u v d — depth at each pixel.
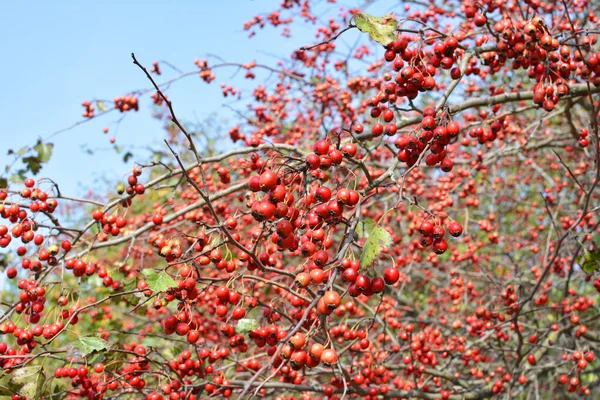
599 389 9.11
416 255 7.30
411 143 3.30
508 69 8.00
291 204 2.99
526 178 9.83
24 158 5.84
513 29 4.05
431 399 5.25
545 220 9.26
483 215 9.34
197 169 6.29
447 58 3.62
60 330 3.74
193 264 3.52
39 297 4.12
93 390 3.91
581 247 4.98
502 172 9.97
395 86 3.61
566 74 3.90
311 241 3.00
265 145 4.73
